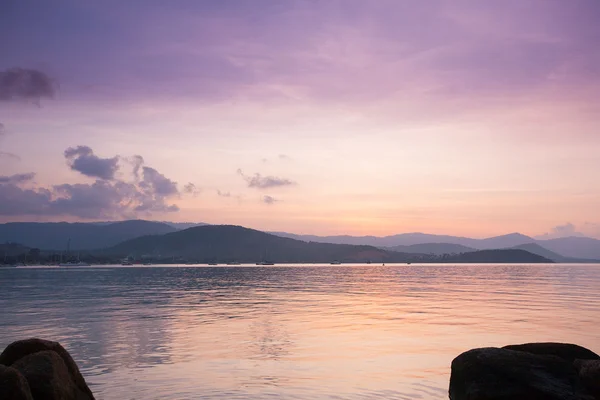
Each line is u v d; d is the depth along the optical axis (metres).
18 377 11.47
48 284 119.62
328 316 43.56
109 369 22.22
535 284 107.38
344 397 17.94
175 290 91.38
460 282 120.88
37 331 34.91
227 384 19.58
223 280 142.75
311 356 25.02
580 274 187.88
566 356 13.32
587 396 11.91
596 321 38.41
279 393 18.38
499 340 29.53
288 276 178.00
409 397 17.94
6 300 67.06
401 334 32.19
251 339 30.53
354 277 163.88
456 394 12.88
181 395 18.12
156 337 31.67
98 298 70.50
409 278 152.00
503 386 12.15
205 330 34.84
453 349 26.77
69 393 13.28
